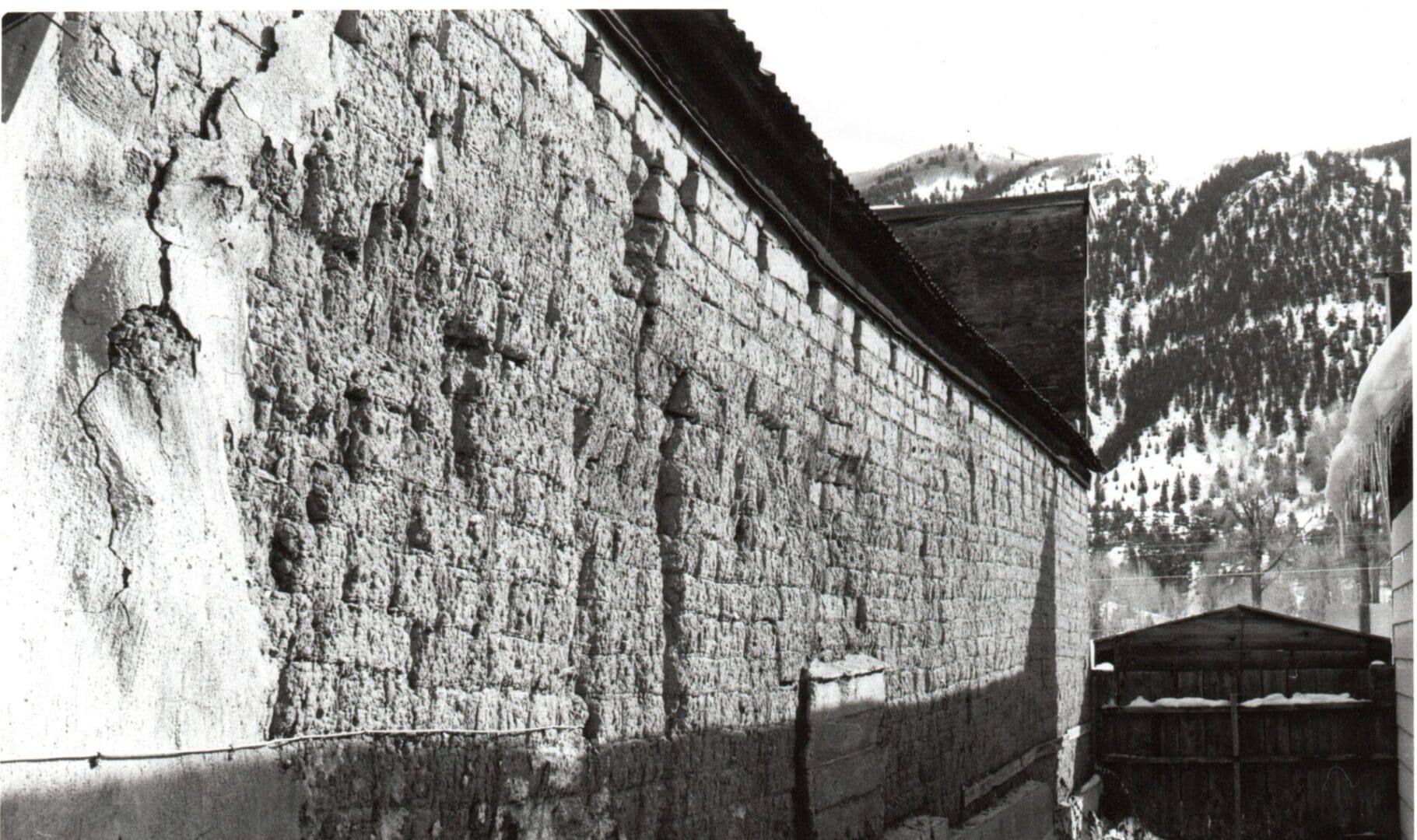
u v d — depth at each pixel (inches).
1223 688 759.7
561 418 212.7
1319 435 2947.8
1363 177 5113.2
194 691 140.4
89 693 128.3
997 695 531.5
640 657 240.7
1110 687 777.6
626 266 236.7
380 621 170.2
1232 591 2321.6
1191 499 3503.9
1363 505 430.0
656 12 234.4
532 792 203.8
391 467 172.7
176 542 138.8
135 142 134.2
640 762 237.9
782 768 307.1
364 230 166.4
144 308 136.6
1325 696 739.4
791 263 317.4
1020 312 832.3
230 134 144.3
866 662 359.3
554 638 210.5
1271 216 5014.8
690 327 257.0
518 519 200.4
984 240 847.7
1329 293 4483.3
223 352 146.3
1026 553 599.2
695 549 260.5
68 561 127.3
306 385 157.9
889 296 397.7
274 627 153.3
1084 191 836.0
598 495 227.6
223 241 145.9
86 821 126.9
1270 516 2487.7
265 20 149.2
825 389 340.2
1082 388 815.1
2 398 121.6
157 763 135.0
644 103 239.9
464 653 186.9
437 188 177.9
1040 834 584.1
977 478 508.4
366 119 164.9
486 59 188.9
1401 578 528.4
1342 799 720.3
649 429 244.5
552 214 208.1
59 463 127.6
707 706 265.0
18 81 121.8
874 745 364.2
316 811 157.9
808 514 331.6
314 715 159.0
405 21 171.8
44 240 126.4
